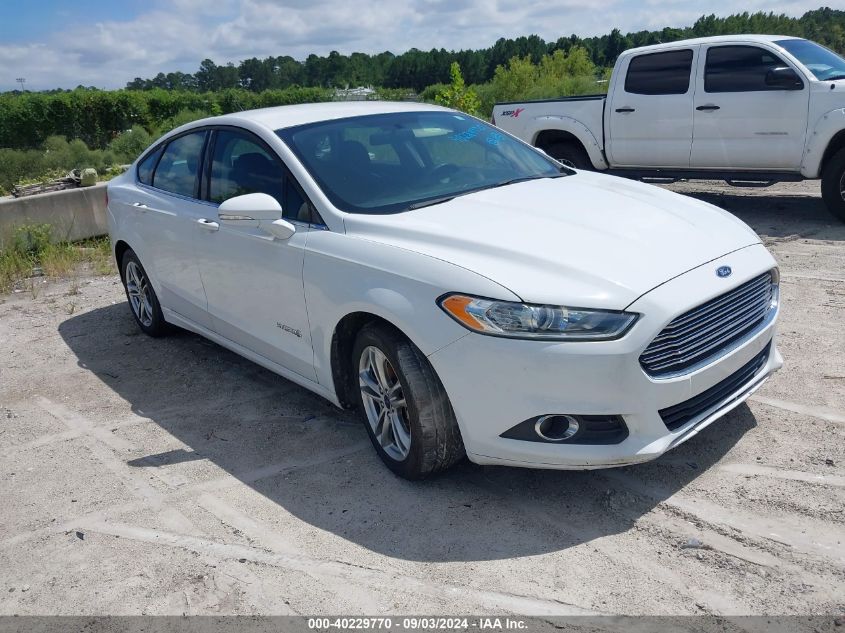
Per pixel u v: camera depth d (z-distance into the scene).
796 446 3.73
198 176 5.11
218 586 3.10
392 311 3.44
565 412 3.12
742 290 3.48
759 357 3.78
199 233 4.88
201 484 3.93
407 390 3.46
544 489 3.58
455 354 3.26
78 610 3.04
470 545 3.22
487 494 3.59
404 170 4.36
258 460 4.13
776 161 8.39
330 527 3.45
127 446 4.45
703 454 3.74
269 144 4.43
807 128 8.06
